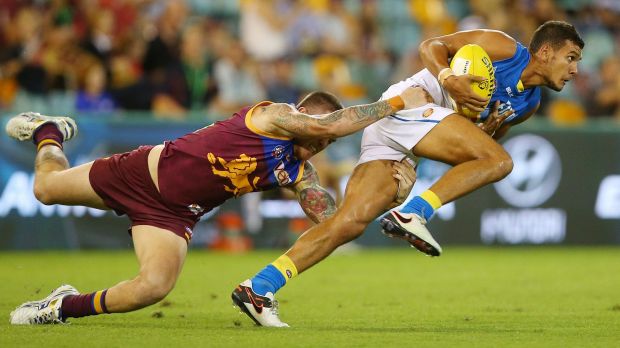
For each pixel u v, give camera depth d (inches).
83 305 770.2
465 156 818.2
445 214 1893.5
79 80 1883.6
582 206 1964.8
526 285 1234.6
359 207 816.9
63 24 1957.4
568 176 1955.0
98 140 1707.7
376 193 826.2
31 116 879.7
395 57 2290.8
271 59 2126.0
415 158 872.3
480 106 823.1
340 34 2292.1
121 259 1567.4
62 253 1686.8
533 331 775.1
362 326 808.9
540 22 2426.2
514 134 1910.7
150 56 1924.2
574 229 1962.4
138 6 2092.8
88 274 1301.7
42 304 783.7
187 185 789.9
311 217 832.9
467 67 815.1
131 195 798.5
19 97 1824.6
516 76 864.3
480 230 1913.1
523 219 1931.6
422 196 801.6
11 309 899.4
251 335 723.4
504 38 864.3
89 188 813.2
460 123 823.1
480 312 932.6
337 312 927.7
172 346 658.8
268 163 799.1
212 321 832.9
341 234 807.1
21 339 688.4
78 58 1888.5
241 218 1815.9
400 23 2426.2
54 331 735.1
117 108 1870.1
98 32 1983.3
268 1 2224.4
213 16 2263.8
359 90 2159.2
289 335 725.9
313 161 1814.7
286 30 2251.5
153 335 717.3
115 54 1943.9
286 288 1179.3
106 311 769.6
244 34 2208.4
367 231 1934.1
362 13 2351.1
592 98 2272.4
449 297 1082.7
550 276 1366.9
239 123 793.6
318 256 802.8
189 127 1765.5
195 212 802.2
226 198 816.3
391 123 846.5
